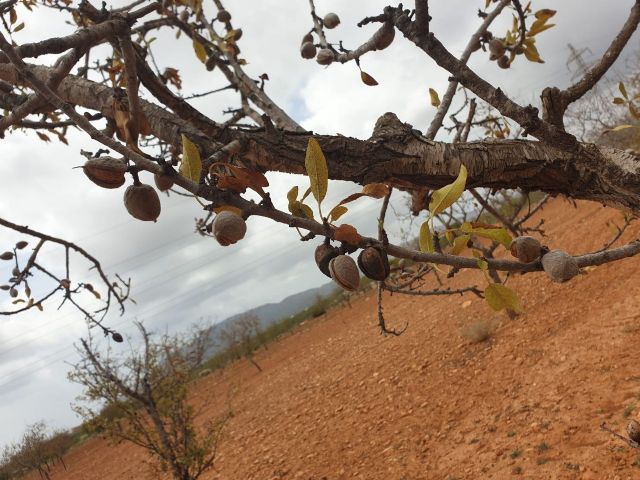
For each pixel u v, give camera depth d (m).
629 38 1.53
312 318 29.41
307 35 2.63
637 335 6.41
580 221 13.79
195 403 18.92
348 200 1.03
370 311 20.67
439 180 1.53
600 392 5.69
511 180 1.58
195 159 0.97
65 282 2.23
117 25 1.21
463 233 1.15
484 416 6.76
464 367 8.77
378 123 1.58
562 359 7.01
